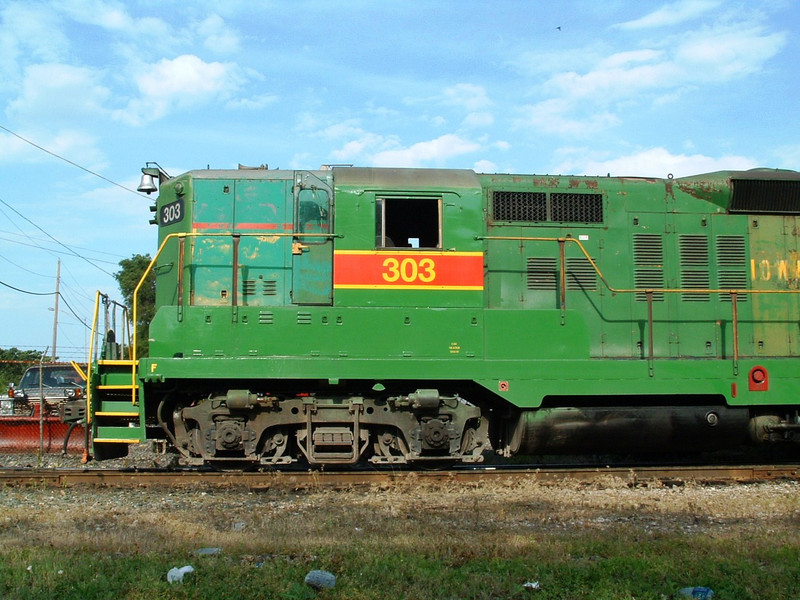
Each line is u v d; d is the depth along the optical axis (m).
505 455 9.95
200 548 5.95
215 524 6.88
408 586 5.05
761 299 10.42
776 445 10.30
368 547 5.86
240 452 9.40
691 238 10.39
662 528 6.86
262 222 9.62
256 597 4.80
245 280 9.50
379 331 9.23
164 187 10.27
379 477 9.12
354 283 9.34
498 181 10.15
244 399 9.04
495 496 8.31
